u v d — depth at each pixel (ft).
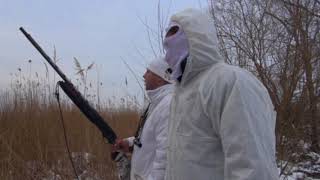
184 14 7.66
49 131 22.22
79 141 21.65
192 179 7.28
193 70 7.52
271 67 24.98
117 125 22.99
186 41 7.68
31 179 20.30
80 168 21.02
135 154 12.32
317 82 26.32
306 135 27.20
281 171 21.42
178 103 7.73
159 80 12.20
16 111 23.40
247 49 25.32
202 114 7.26
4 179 19.81
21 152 21.42
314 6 27.58
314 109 26.14
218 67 7.31
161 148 11.25
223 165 7.13
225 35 26.20
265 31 26.16
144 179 12.05
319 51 26.68
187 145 7.37
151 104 12.28
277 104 23.06
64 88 13.75
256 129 6.70
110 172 20.18
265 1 27.76
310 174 24.48
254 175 6.49
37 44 13.69
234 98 6.83
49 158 21.50
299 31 25.94
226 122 6.82
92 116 13.71
